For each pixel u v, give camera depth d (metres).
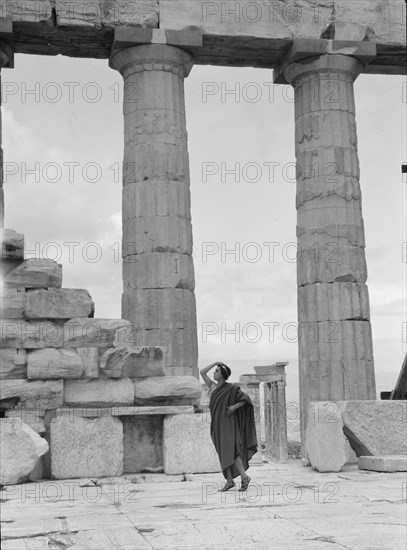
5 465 11.13
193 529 7.41
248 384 25.23
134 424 12.45
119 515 8.46
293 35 20.67
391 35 21.25
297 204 20.95
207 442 12.27
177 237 19.66
